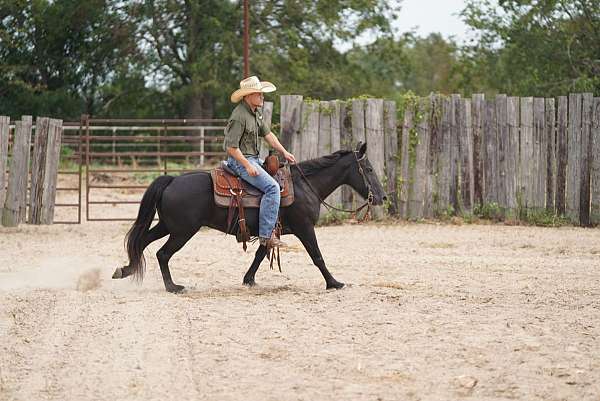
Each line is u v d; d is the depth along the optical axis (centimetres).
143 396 676
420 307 972
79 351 798
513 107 1869
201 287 1123
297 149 1852
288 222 1072
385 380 713
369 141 1861
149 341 829
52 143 1823
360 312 946
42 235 1698
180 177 1059
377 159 1864
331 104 1859
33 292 1066
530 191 1873
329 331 863
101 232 1752
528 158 1870
